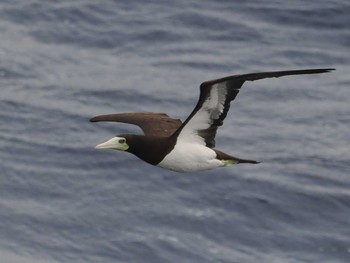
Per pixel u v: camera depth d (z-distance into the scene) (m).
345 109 30.14
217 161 16.25
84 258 22.47
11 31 34.34
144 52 33.62
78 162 26.36
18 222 23.59
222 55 33.47
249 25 35.09
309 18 35.31
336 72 32.66
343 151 27.61
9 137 27.56
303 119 29.44
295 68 32.84
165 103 30.19
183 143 16.12
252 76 14.79
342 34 34.62
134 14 35.53
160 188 25.19
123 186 25.28
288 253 23.11
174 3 36.28
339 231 23.89
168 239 23.20
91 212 24.16
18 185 25.19
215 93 15.47
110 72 32.12
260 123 29.05
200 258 22.62
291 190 25.28
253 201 24.78
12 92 30.39
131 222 23.81
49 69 32.16
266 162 26.73
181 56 33.34
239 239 23.47
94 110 29.56
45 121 28.64
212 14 35.62
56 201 24.61
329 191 25.39
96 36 34.31
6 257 22.20
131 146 16.14
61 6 35.62
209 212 24.30
